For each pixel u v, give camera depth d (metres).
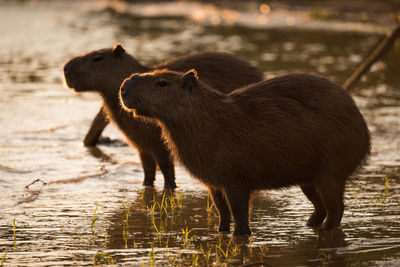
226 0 77.62
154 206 15.83
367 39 51.47
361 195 16.86
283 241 13.30
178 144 13.67
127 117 17.58
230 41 50.88
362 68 24.66
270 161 13.38
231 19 66.56
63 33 55.09
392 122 26.22
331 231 13.88
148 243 13.12
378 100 30.67
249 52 44.91
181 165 13.99
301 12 68.31
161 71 13.77
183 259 12.13
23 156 20.69
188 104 13.41
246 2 75.94
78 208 15.70
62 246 12.86
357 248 12.73
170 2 83.00
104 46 47.09
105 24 62.78
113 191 17.45
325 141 13.41
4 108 27.94
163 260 12.06
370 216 14.98
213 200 14.17
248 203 13.75
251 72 18.05
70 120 26.34
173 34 55.12
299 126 13.34
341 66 39.41
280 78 14.01
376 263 11.74
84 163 20.30
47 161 20.25
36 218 14.77
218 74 17.73
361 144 13.74
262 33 56.09
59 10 75.81
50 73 36.88
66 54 43.66
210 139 13.34
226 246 13.01
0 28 57.66
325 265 11.75
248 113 13.42
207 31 57.69
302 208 15.94
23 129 24.42
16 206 15.68
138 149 18.05
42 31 56.31
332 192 13.66
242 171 13.41
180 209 15.84
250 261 12.04
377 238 13.35
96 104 29.72
